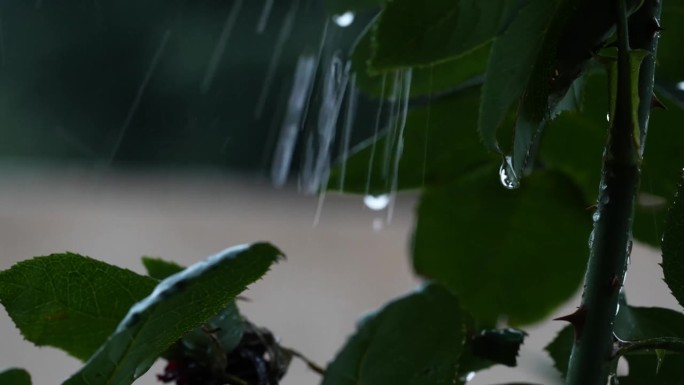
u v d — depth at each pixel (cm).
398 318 52
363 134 80
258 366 50
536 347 96
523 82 46
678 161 55
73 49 113
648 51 45
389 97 55
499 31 47
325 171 60
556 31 46
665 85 58
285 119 114
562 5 45
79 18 111
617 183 45
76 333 49
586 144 57
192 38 112
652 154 55
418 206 61
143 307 44
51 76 114
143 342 45
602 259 45
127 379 46
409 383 51
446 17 46
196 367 50
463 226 60
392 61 47
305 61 103
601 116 56
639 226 57
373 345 52
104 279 48
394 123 57
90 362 44
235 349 50
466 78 54
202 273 45
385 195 59
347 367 52
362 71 55
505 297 61
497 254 60
